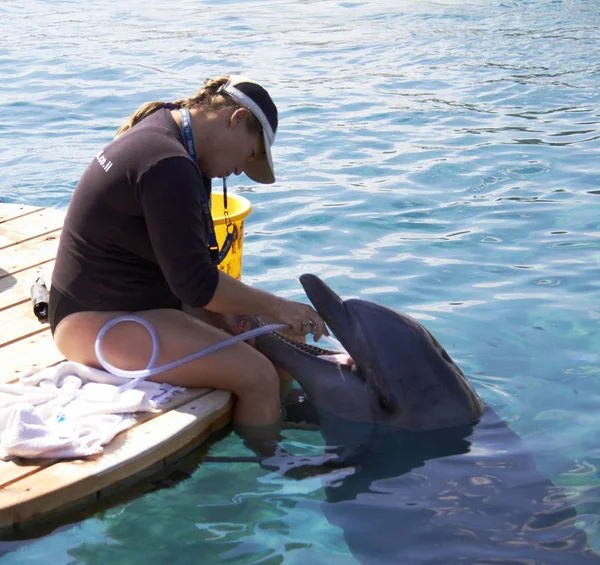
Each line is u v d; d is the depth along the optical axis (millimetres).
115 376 3717
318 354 3967
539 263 5672
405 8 17047
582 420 3807
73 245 3668
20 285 4777
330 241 6117
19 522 3047
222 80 3658
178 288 3463
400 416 3609
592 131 8828
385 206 6805
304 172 7711
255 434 3723
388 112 9695
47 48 13500
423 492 3262
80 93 10562
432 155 8125
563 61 12133
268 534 3072
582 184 7246
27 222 5715
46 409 3473
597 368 4312
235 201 5043
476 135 8781
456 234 6211
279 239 6156
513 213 6609
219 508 3229
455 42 13656
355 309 3699
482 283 5379
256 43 13781
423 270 5582
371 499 3238
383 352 3629
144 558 2957
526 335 4680
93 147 8391
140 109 3695
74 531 3109
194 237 3428
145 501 3283
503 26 14938
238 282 3576
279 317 3643
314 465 3475
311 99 10305
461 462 3428
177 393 3732
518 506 3168
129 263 3639
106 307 3695
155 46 13555
